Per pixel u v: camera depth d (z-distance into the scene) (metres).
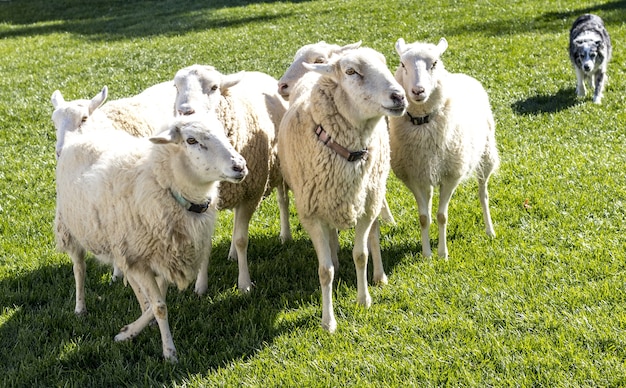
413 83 5.95
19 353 5.41
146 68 17.08
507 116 11.16
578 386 4.59
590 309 5.45
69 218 5.55
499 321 5.47
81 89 15.03
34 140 11.65
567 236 6.88
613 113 10.87
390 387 4.72
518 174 8.74
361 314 5.73
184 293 6.41
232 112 6.26
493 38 16.56
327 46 7.32
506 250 6.70
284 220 7.47
